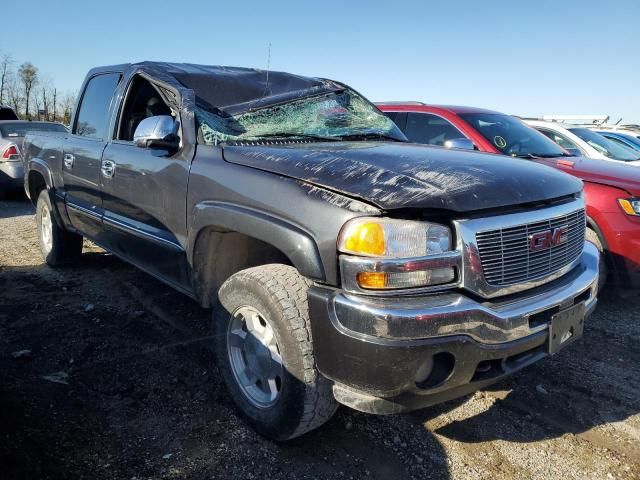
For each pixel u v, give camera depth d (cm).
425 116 581
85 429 255
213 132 297
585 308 262
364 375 203
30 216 809
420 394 208
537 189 243
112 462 232
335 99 387
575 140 715
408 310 198
